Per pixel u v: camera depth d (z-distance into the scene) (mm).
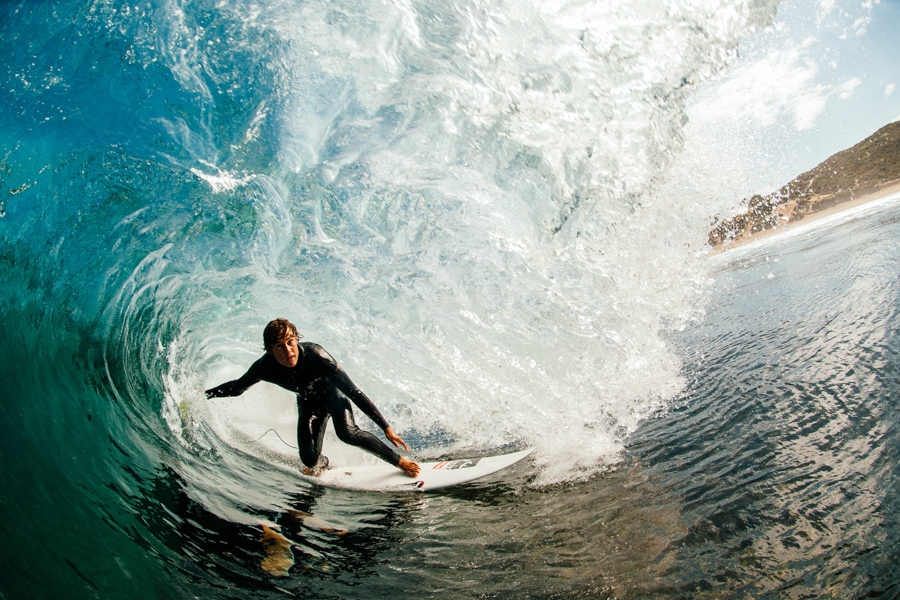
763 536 2162
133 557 2309
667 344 5973
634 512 2529
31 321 3316
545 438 3688
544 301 4680
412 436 4031
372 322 4418
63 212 3836
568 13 5691
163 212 4164
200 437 3623
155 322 3982
